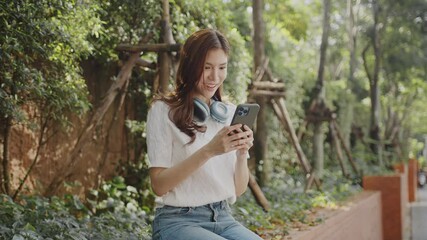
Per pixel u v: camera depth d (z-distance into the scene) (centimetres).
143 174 662
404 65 2033
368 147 1597
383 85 2286
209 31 281
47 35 429
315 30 2055
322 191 894
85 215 507
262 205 633
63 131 579
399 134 2525
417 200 2344
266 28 1391
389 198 1142
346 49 2089
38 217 409
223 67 284
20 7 411
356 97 1734
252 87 848
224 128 267
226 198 291
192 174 284
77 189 605
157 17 593
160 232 282
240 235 285
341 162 1164
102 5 534
